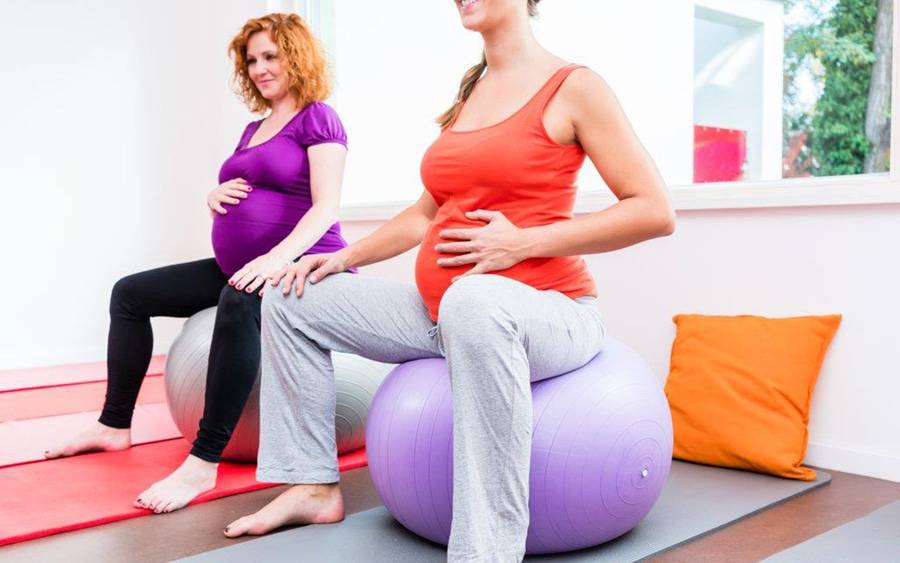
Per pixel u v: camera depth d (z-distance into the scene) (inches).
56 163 172.6
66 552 71.8
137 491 88.4
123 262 181.3
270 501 86.0
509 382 59.5
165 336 188.2
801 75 116.6
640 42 143.8
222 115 185.8
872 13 107.9
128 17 180.2
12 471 96.2
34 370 165.3
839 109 112.3
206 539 74.7
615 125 66.4
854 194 95.3
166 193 186.5
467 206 69.4
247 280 87.6
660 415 71.1
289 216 98.0
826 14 113.3
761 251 104.2
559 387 67.7
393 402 71.7
